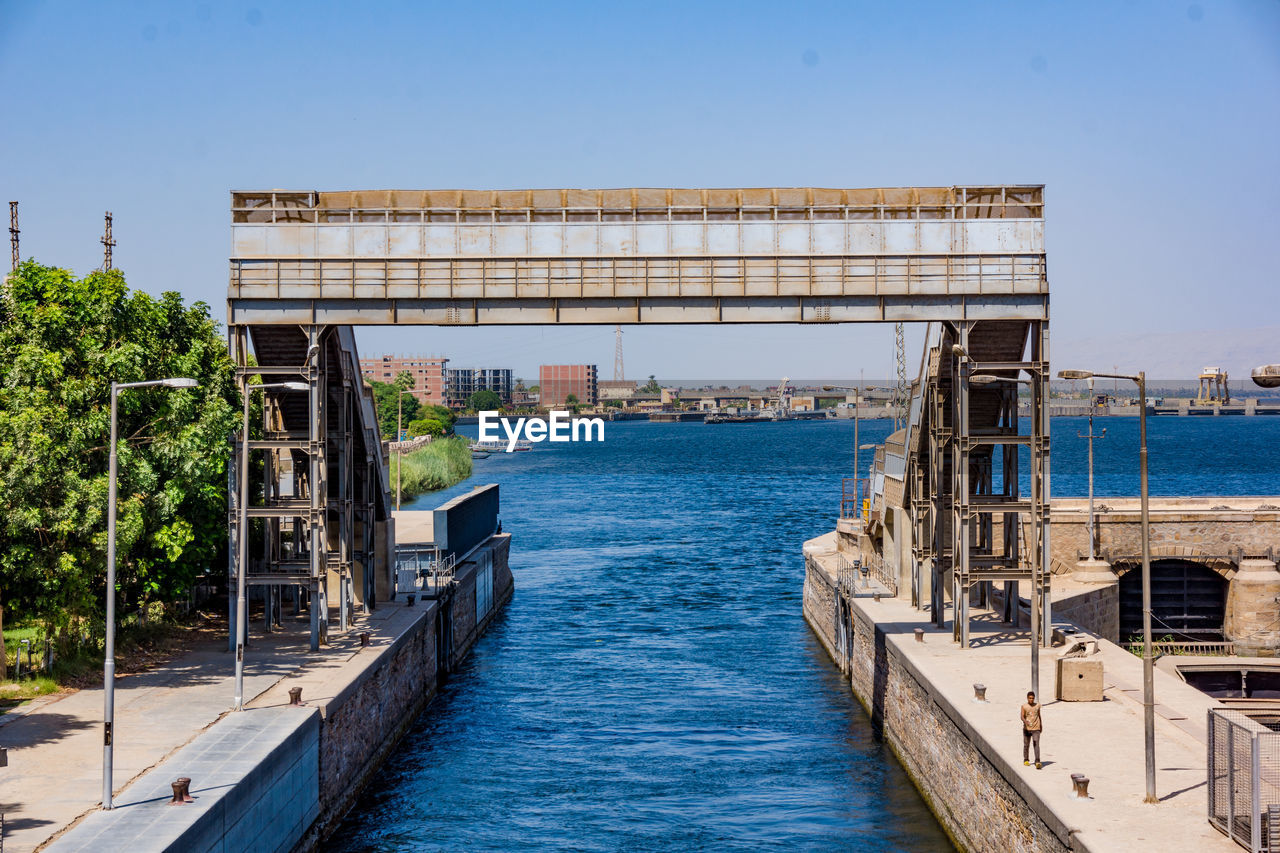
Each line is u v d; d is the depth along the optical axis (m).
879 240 50.16
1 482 38.31
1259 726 30.86
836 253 50.16
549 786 44.41
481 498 83.56
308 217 50.53
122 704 38.41
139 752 32.69
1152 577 71.31
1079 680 39.34
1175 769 31.67
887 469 65.19
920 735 43.59
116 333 46.22
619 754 48.59
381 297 49.62
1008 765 32.09
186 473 44.75
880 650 52.38
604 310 50.12
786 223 50.19
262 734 34.25
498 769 46.56
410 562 68.81
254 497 59.03
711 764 47.16
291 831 34.41
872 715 53.84
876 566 68.88
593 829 39.81
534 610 84.56
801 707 56.28
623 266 50.06
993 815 33.66
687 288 50.16
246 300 49.47
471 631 71.06
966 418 49.28
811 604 76.62
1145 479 29.28
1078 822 27.52
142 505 43.09
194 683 41.72
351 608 54.69
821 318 50.31
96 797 28.73
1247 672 59.31
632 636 74.38
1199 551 69.56
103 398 44.50
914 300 50.31
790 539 126.94
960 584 49.12
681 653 69.00
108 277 46.81
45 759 32.06
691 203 50.81
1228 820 26.58
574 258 49.97
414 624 54.09
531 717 54.56
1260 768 26.36
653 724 53.25
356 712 42.62
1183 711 38.94
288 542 63.03
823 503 171.12
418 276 49.78
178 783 28.05
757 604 86.06
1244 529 69.50
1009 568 51.00
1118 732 35.53
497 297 49.88
